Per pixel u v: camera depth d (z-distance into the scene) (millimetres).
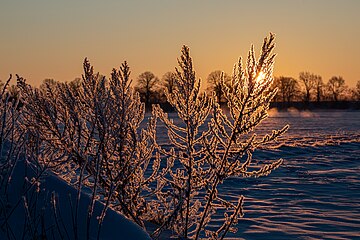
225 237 7391
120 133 5414
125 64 5520
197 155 5594
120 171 5512
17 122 4816
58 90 5363
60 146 5340
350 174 15938
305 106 126500
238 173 5289
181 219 5531
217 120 5281
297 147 25703
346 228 8164
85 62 5492
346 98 126375
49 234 3684
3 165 3928
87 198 4059
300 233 7770
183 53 5555
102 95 5230
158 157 5836
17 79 5418
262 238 7430
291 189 12758
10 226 3701
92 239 3682
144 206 5738
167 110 82000
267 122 70062
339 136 39094
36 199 3756
